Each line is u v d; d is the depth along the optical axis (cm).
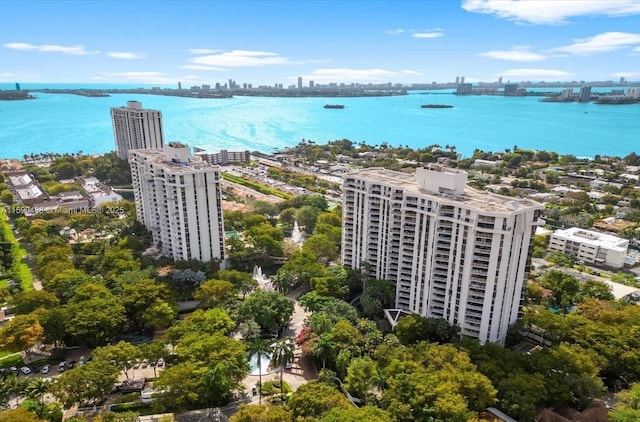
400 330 16650
